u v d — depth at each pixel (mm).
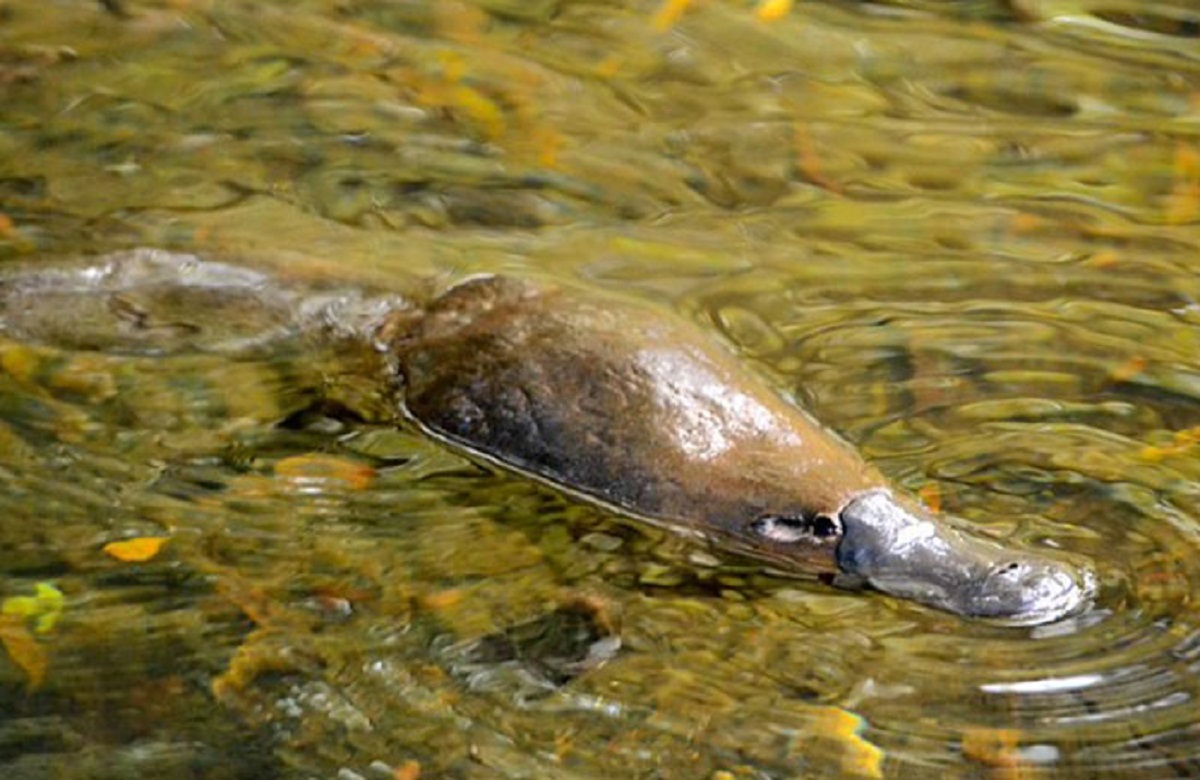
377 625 7109
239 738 6551
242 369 8633
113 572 7383
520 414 8016
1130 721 6527
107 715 6648
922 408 8367
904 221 9984
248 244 9664
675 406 7867
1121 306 9195
